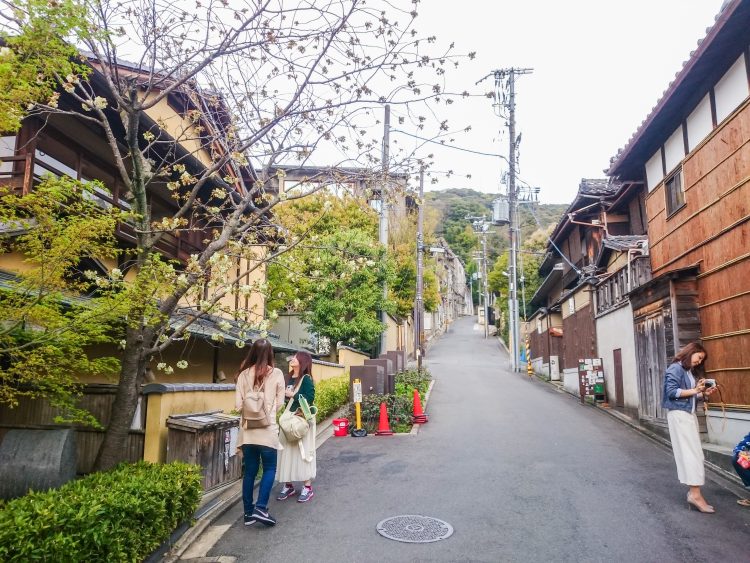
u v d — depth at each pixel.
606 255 18.64
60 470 5.72
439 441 10.40
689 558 4.89
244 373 5.91
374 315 21.05
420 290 25.14
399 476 7.84
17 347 5.07
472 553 5.00
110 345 9.84
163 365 6.60
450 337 56.88
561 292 29.98
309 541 5.38
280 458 6.67
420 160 6.92
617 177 15.37
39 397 7.26
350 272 8.00
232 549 5.22
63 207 5.26
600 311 16.47
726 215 9.17
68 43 4.98
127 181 6.05
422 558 4.90
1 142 9.48
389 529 5.65
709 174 9.77
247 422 5.78
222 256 6.17
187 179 6.72
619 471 8.05
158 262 5.72
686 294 10.05
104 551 4.11
